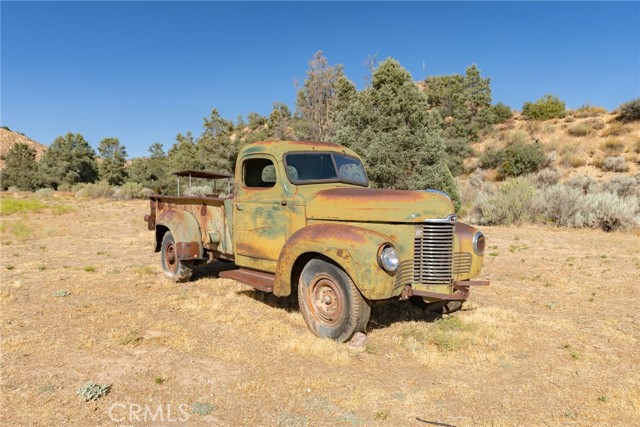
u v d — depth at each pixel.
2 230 14.04
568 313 6.11
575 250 11.11
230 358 4.33
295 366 4.19
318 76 33.00
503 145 33.62
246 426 3.18
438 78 44.38
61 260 9.43
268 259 5.73
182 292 6.82
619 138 29.36
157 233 8.02
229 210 6.38
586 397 3.70
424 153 17.66
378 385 3.84
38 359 4.20
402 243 4.68
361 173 6.18
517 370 4.21
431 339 4.87
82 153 52.53
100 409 3.35
